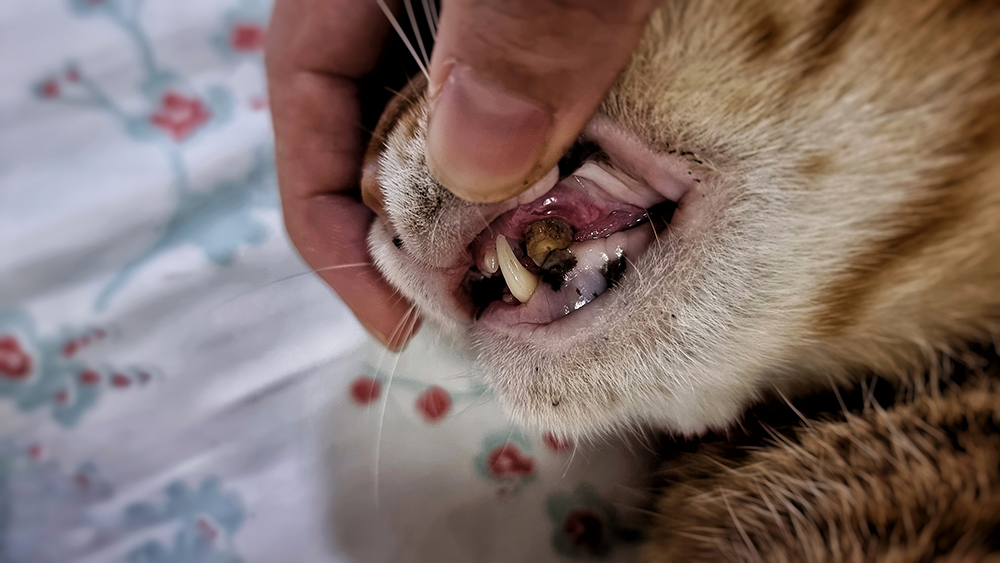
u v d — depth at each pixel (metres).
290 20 0.16
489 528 0.19
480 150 0.13
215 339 0.21
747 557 0.15
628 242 0.16
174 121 0.22
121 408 0.20
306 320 0.21
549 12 0.12
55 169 0.21
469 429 0.19
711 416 0.16
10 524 0.19
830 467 0.15
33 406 0.20
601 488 0.19
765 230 0.14
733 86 0.13
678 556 0.17
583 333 0.15
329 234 0.18
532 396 0.16
